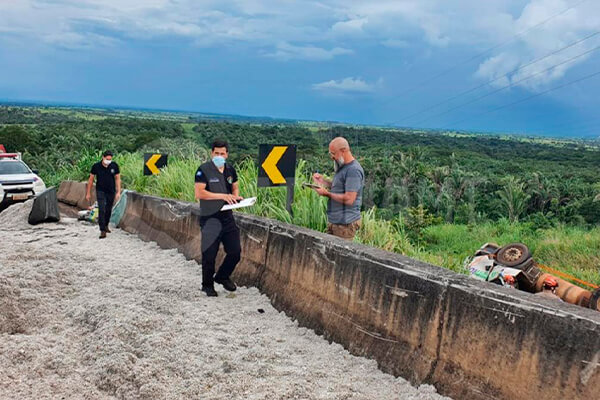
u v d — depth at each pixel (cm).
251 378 415
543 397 319
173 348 466
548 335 323
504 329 351
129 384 407
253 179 987
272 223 691
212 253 654
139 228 1180
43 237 1161
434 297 410
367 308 482
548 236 1329
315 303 556
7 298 557
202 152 1742
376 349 454
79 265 756
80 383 411
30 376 416
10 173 1981
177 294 646
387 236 891
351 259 513
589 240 1190
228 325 547
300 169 961
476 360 367
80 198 1844
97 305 564
